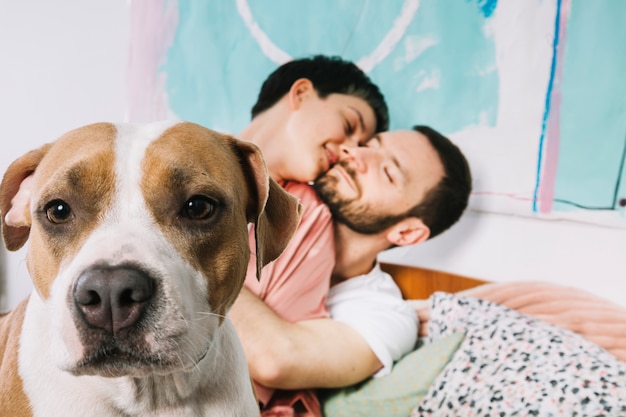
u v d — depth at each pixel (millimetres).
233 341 1082
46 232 864
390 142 1994
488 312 1784
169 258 815
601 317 1691
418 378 1743
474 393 1581
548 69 1773
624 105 1667
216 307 929
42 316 939
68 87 2723
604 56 1693
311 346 1728
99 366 771
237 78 2275
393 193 1974
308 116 2100
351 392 1801
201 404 994
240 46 2268
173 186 866
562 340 1608
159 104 2465
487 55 1862
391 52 1996
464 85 1898
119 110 2594
